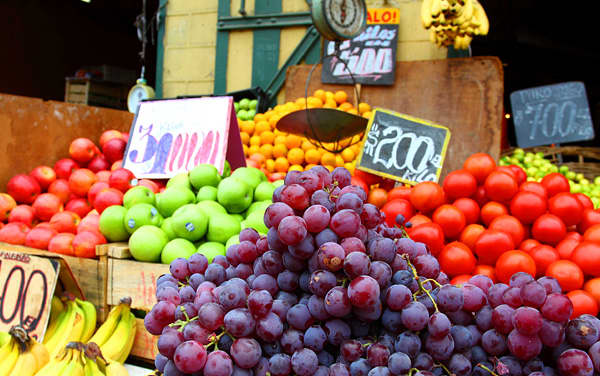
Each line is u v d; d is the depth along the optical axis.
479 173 1.72
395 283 0.86
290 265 0.87
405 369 0.76
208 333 0.83
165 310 0.91
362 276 0.78
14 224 2.07
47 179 2.43
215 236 1.73
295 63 3.46
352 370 0.80
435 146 2.13
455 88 2.96
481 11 2.58
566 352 0.82
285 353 0.83
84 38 8.87
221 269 1.00
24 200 2.35
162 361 0.89
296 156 2.78
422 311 0.79
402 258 0.90
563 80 9.45
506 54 8.73
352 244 0.83
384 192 1.96
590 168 3.76
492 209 1.64
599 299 1.29
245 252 0.99
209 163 2.20
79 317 1.61
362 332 0.85
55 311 1.70
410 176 2.11
